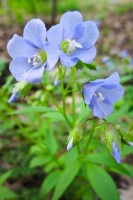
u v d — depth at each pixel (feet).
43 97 0.50
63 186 0.35
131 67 0.82
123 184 0.53
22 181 0.51
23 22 1.69
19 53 0.30
